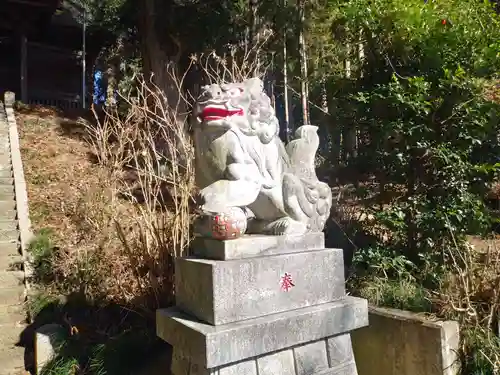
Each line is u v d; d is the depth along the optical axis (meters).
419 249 3.83
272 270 2.51
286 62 7.32
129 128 4.48
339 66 4.74
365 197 4.30
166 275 3.53
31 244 4.93
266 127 2.67
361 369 3.42
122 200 5.08
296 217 2.77
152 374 3.06
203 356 2.16
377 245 3.91
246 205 2.61
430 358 2.96
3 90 15.95
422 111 3.81
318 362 2.62
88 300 4.03
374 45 4.22
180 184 3.75
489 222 3.89
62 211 5.95
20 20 14.71
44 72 16.86
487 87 3.96
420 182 3.96
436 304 3.22
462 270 3.36
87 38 16.58
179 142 4.96
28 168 7.43
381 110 3.97
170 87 8.27
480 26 4.13
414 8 3.99
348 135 4.45
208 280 2.33
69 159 8.19
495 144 4.02
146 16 8.65
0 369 3.48
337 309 2.69
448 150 3.68
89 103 17.27
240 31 7.74
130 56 13.55
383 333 3.27
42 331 3.57
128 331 3.55
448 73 3.71
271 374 2.41
